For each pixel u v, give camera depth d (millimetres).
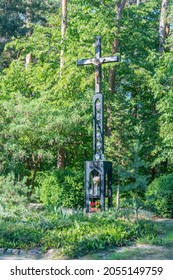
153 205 11344
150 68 17125
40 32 18375
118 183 13766
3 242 7328
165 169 18094
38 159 15070
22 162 15469
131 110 19062
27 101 15312
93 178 10984
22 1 25438
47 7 25406
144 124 16828
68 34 16531
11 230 7832
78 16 16438
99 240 7121
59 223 8445
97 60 11227
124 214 9023
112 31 14969
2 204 10195
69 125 14203
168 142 14492
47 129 13922
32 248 7082
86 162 11102
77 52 15453
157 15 20766
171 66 12234
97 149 11109
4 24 24328
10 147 13758
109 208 10109
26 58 22109
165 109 13766
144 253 6668
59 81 15172
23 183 11062
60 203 13133
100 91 11203
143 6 18484
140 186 8758
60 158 16359
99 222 8625
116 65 15969
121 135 14219
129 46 17438
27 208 10680
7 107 14133
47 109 14391
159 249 6992
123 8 16500
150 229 8305
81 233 7605
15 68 18750
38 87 16750
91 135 15750
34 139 14328
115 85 17516
